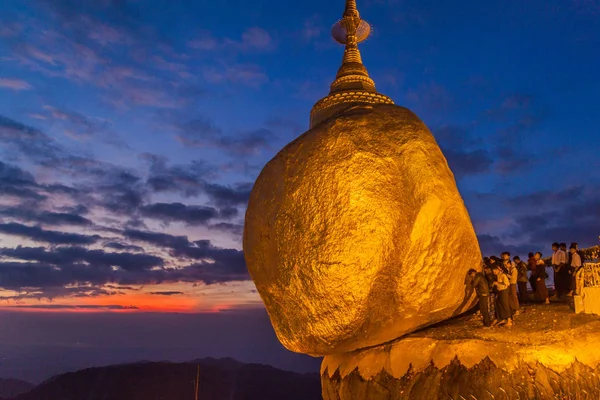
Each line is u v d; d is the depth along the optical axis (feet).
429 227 38.55
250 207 41.88
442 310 39.70
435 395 35.63
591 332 35.83
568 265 46.50
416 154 39.40
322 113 47.60
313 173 38.91
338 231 37.04
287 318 39.09
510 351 35.09
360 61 51.39
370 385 38.52
